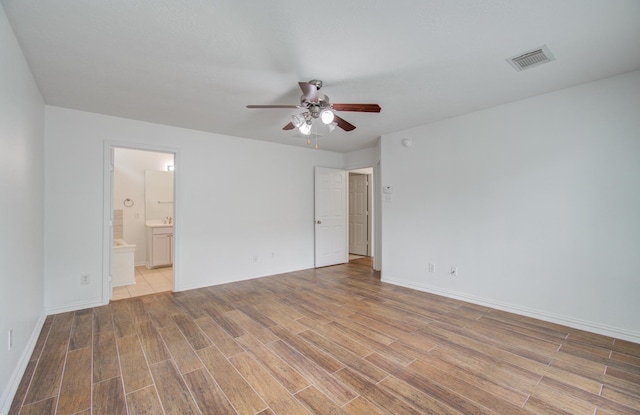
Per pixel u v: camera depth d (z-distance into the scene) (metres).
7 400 1.70
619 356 2.30
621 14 1.74
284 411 1.70
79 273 3.36
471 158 3.54
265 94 2.94
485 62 2.32
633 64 2.39
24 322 2.21
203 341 2.57
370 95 2.99
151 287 4.34
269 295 3.89
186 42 2.03
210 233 4.36
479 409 1.72
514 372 2.09
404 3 1.64
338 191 6.03
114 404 1.75
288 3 1.64
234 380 2.00
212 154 4.38
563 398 1.81
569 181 2.85
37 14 1.73
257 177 4.88
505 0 1.62
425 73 2.50
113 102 3.15
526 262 3.13
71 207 3.32
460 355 2.33
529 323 2.94
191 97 3.01
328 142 5.11
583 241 2.78
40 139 2.92
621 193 2.59
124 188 5.83
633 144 2.53
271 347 2.46
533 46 2.10
